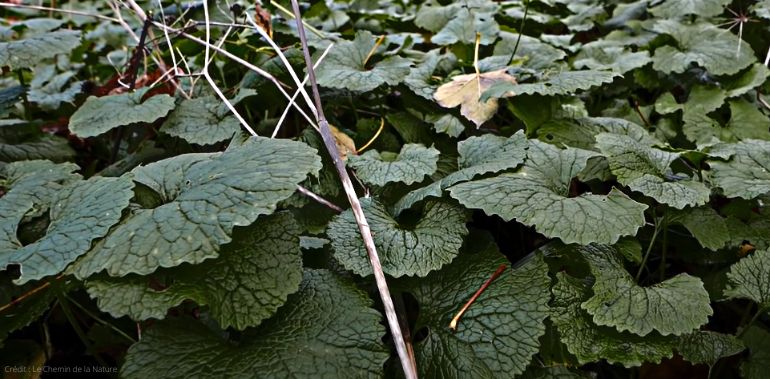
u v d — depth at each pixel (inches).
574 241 11.9
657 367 13.9
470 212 13.7
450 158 16.7
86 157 20.4
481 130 18.3
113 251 11.1
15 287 13.2
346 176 13.5
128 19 27.7
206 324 12.3
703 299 12.1
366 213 13.8
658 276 15.5
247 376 11.0
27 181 13.9
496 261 13.3
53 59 26.0
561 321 12.4
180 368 11.2
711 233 13.7
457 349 12.1
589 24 24.4
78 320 15.1
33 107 21.9
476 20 22.3
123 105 16.4
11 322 12.5
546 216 12.3
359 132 18.5
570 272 13.9
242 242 12.0
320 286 12.5
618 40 23.1
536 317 12.1
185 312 13.6
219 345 11.7
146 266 10.7
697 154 14.9
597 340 12.2
